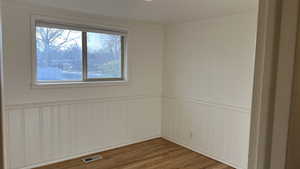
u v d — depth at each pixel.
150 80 4.13
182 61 3.87
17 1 2.69
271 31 0.51
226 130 3.23
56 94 3.11
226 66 3.19
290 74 0.48
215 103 3.37
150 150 3.71
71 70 3.30
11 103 2.77
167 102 4.22
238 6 2.67
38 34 2.97
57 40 3.14
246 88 2.96
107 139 3.68
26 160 2.93
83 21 3.27
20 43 2.79
